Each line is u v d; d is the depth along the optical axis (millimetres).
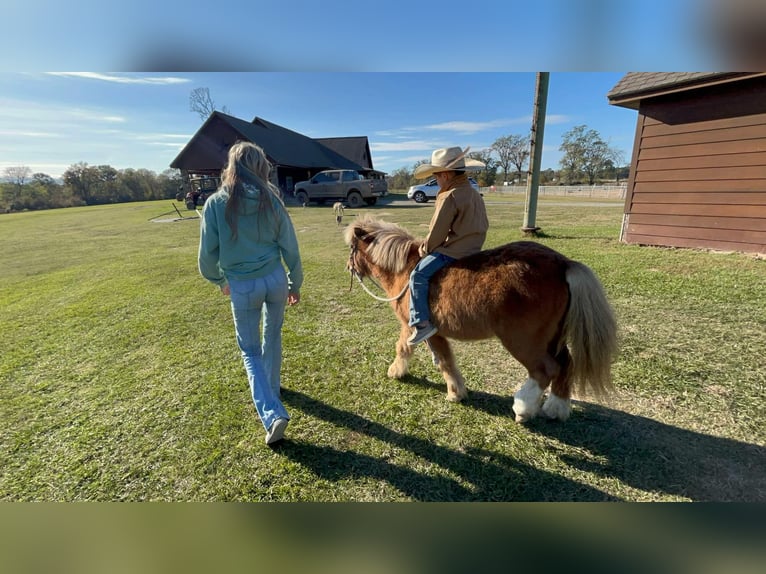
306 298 5414
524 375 3270
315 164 29406
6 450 2512
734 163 6176
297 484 2162
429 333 2619
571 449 2342
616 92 7176
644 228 7430
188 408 2912
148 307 5352
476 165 2459
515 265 2256
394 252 2932
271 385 2625
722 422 2475
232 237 2152
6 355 3959
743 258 5945
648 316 4070
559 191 38438
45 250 10953
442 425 2627
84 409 2953
